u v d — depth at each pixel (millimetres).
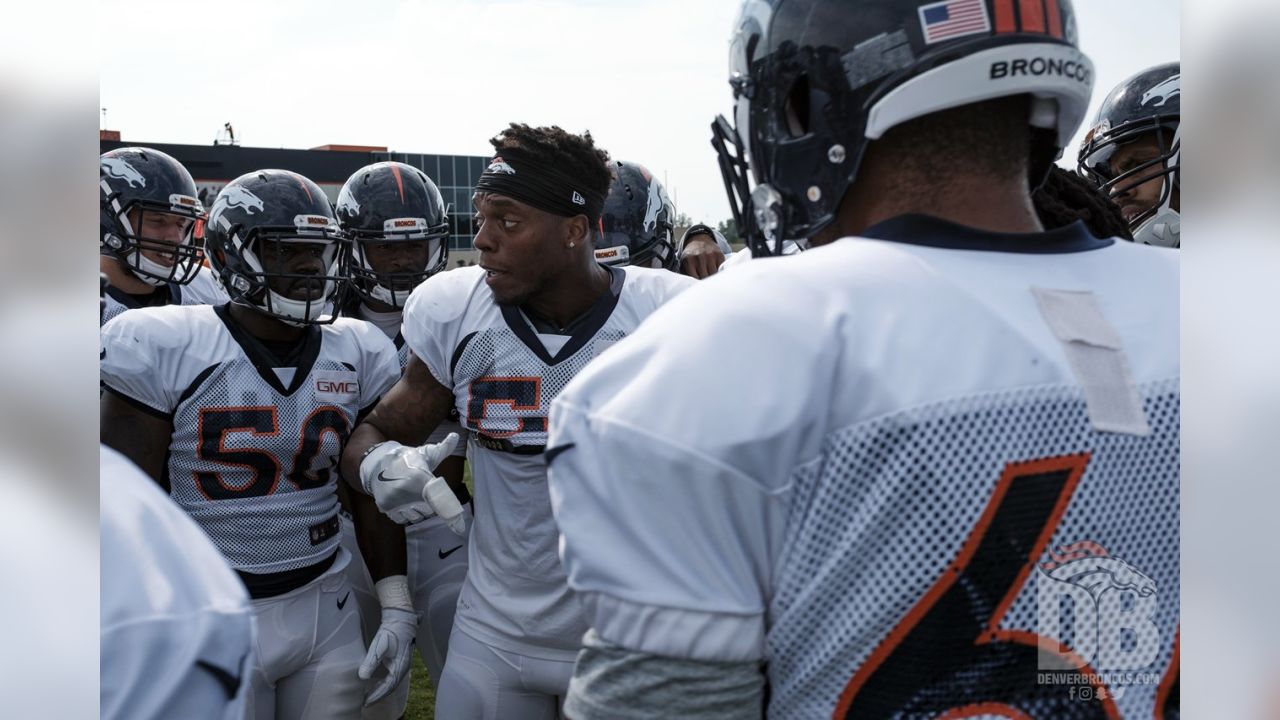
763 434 737
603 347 2211
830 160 884
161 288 3771
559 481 821
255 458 2307
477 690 2311
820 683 776
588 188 2178
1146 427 791
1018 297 794
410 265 3447
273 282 2354
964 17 814
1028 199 890
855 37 848
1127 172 2328
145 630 626
